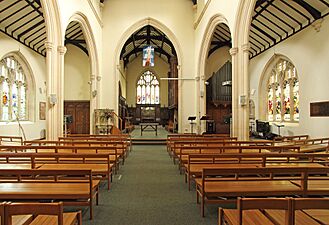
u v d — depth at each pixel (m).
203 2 15.49
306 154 5.25
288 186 4.26
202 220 4.17
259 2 12.65
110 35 17.44
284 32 14.34
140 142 15.31
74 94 20.12
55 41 10.33
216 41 20.23
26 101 15.85
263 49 16.98
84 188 4.18
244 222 2.79
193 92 17.73
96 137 11.15
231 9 11.04
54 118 10.28
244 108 10.21
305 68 12.62
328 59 10.96
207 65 21.30
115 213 4.46
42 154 5.09
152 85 30.64
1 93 13.41
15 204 2.25
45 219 2.88
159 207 4.76
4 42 12.96
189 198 5.28
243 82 10.30
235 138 9.82
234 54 10.56
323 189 4.14
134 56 29.53
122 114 23.39
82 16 13.26
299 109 13.20
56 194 3.88
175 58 20.92
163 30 17.84
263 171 3.97
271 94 17.22
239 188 4.18
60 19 10.38
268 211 3.04
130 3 17.66
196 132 17.25
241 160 5.90
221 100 19.23
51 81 10.20
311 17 11.95
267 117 17.73
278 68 16.30
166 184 6.38
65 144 8.69
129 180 6.79
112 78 17.31
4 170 3.81
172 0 17.88
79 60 20.19
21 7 12.20
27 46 15.10
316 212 3.00
